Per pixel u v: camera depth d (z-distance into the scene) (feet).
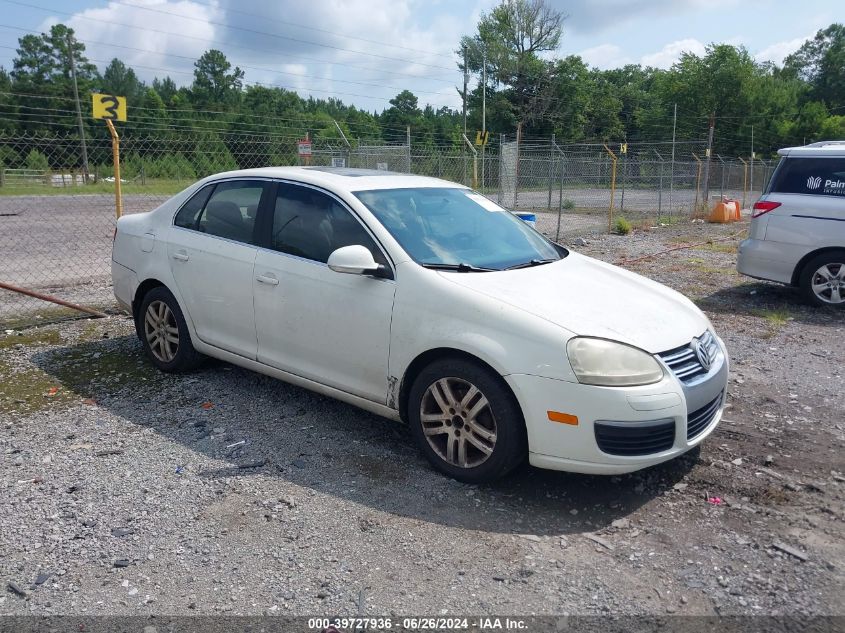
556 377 11.85
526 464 13.97
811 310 28.07
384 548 11.01
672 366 12.46
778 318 26.16
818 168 27.86
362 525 11.64
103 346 21.25
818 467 13.87
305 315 15.05
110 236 50.21
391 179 16.58
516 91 218.38
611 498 12.67
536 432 12.07
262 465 13.73
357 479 13.21
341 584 10.13
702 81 211.82
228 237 16.92
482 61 208.13
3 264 36.76
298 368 15.56
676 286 33.14
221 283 16.74
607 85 237.45
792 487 13.05
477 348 12.39
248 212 16.74
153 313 18.80
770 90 215.72
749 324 25.71
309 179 15.93
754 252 29.25
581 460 11.93
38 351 20.74
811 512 12.20
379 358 13.93
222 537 11.27
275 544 11.09
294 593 9.93
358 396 14.55
